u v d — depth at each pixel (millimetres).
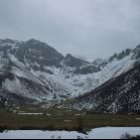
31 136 111438
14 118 182875
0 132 120812
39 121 163750
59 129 129000
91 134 118625
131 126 151250
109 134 118438
